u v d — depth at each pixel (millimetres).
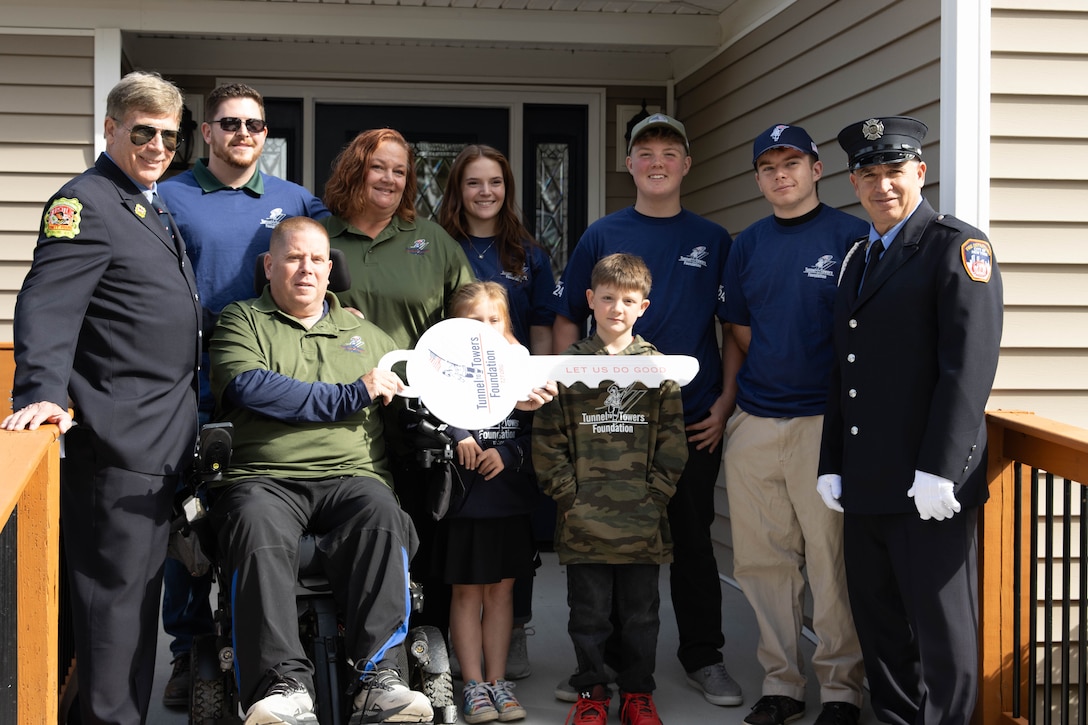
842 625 3236
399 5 4594
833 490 3006
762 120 4539
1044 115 3299
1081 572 2895
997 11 3279
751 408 3377
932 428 2705
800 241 3312
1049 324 3334
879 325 2863
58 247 2607
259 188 3402
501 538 3309
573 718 3279
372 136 3289
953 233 2783
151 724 3293
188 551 2721
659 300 3561
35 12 4344
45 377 2471
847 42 3867
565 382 3133
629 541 3143
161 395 2748
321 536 2785
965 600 2814
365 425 2973
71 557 2713
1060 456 2887
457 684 3578
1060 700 3416
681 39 4898
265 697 2391
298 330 2980
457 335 3002
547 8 4672
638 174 3611
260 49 5195
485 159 3617
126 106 2699
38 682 2359
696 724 3316
